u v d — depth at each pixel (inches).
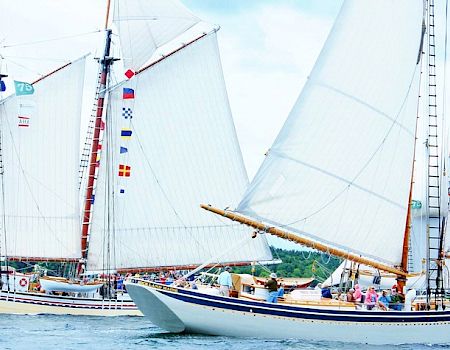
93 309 2514.8
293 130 1738.4
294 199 1738.4
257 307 1651.1
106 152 2755.9
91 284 2573.8
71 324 2140.7
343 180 1744.6
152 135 2787.9
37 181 2728.8
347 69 1749.5
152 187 2778.1
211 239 2802.7
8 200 2709.2
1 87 2719.0
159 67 2792.8
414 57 1758.1
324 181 1743.4
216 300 1656.0
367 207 1749.5
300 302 1685.5
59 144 2743.6
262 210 1736.0
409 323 1686.8
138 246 2746.1
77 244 2728.8
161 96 2800.2
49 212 2728.8
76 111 2753.4
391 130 1756.9
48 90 2738.7
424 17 1759.4
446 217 2394.2
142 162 2775.6
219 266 2783.0
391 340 1676.9
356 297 1706.4
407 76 1760.6
